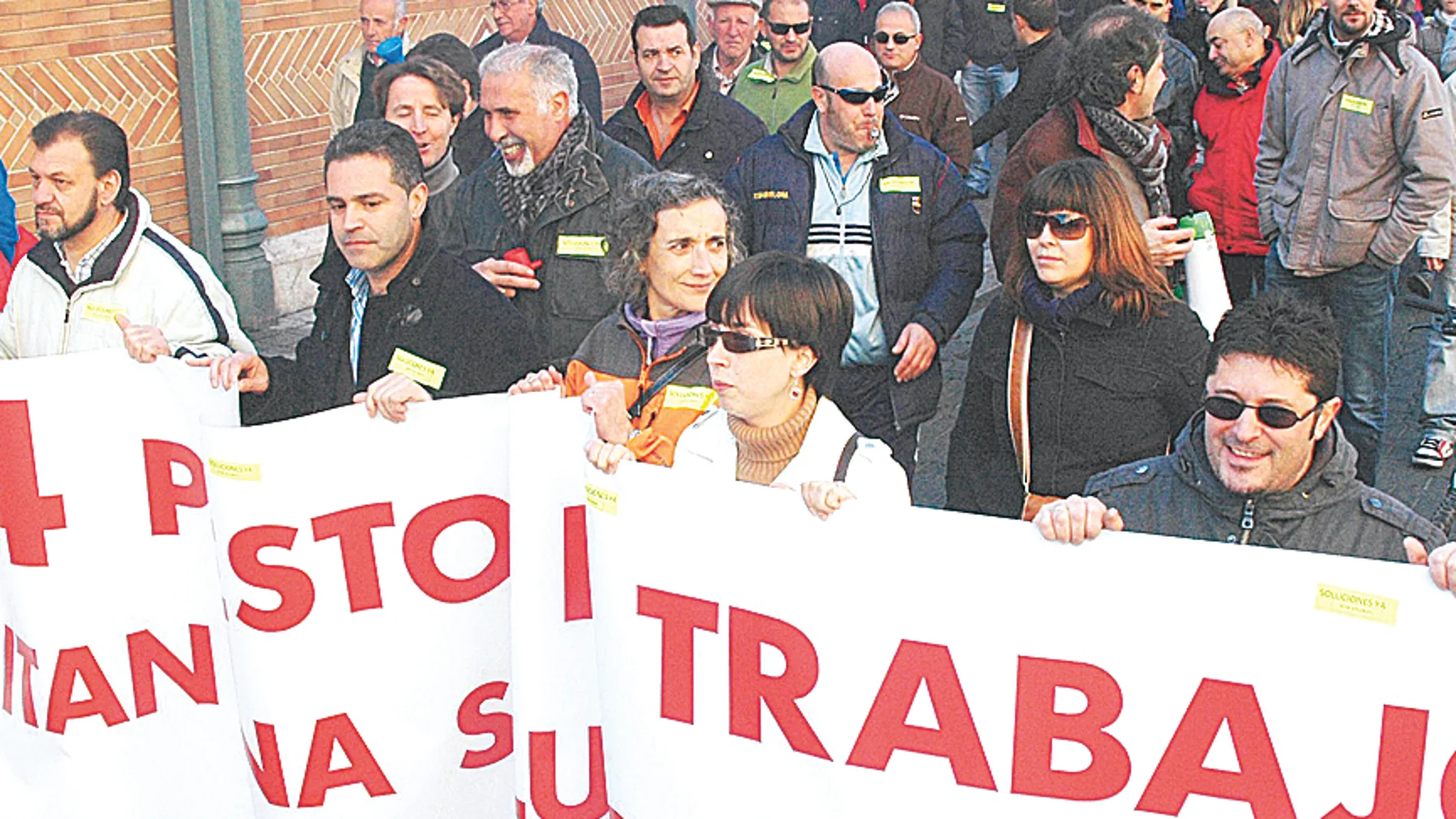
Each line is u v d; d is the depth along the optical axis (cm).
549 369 355
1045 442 413
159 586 384
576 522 333
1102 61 533
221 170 924
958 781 293
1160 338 402
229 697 382
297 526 340
